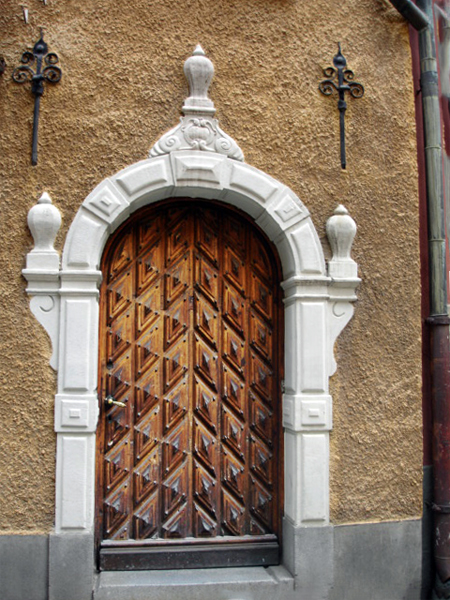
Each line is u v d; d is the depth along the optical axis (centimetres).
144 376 389
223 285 404
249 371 403
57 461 354
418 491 391
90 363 361
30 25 379
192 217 405
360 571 377
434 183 414
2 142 369
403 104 414
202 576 370
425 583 392
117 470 380
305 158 397
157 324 394
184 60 390
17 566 347
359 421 387
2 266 362
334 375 387
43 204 362
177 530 384
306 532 372
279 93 398
